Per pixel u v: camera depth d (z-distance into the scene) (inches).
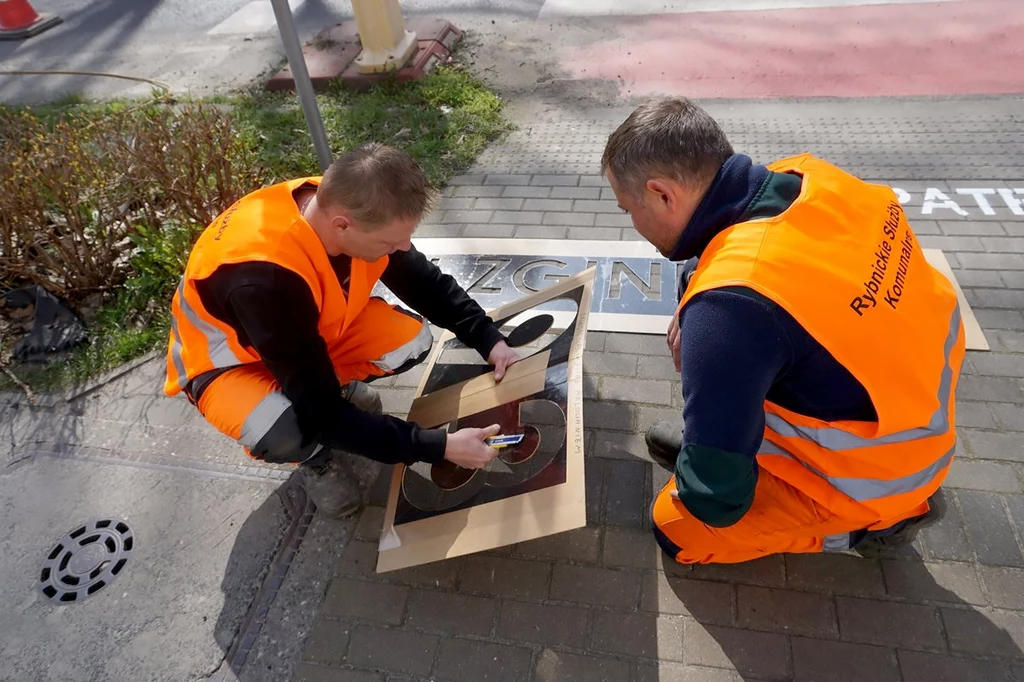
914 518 66.6
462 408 86.4
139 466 98.4
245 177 137.5
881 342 49.4
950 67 171.5
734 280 47.1
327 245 67.7
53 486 97.2
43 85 226.2
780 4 217.9
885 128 150.4
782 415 54.6
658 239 57.3
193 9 273.1
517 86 188.4
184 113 139.9
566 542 81.9
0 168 122.6
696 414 49.4
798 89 171.5
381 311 88.6
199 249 68.4
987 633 70.0
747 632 72.3
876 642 70.4
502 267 123.2
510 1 243.0
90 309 127.4
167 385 79.3
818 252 48.8
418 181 62.3
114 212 125.3
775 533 64.9
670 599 75.7
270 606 80.7
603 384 99.7
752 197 51.0
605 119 169.2
